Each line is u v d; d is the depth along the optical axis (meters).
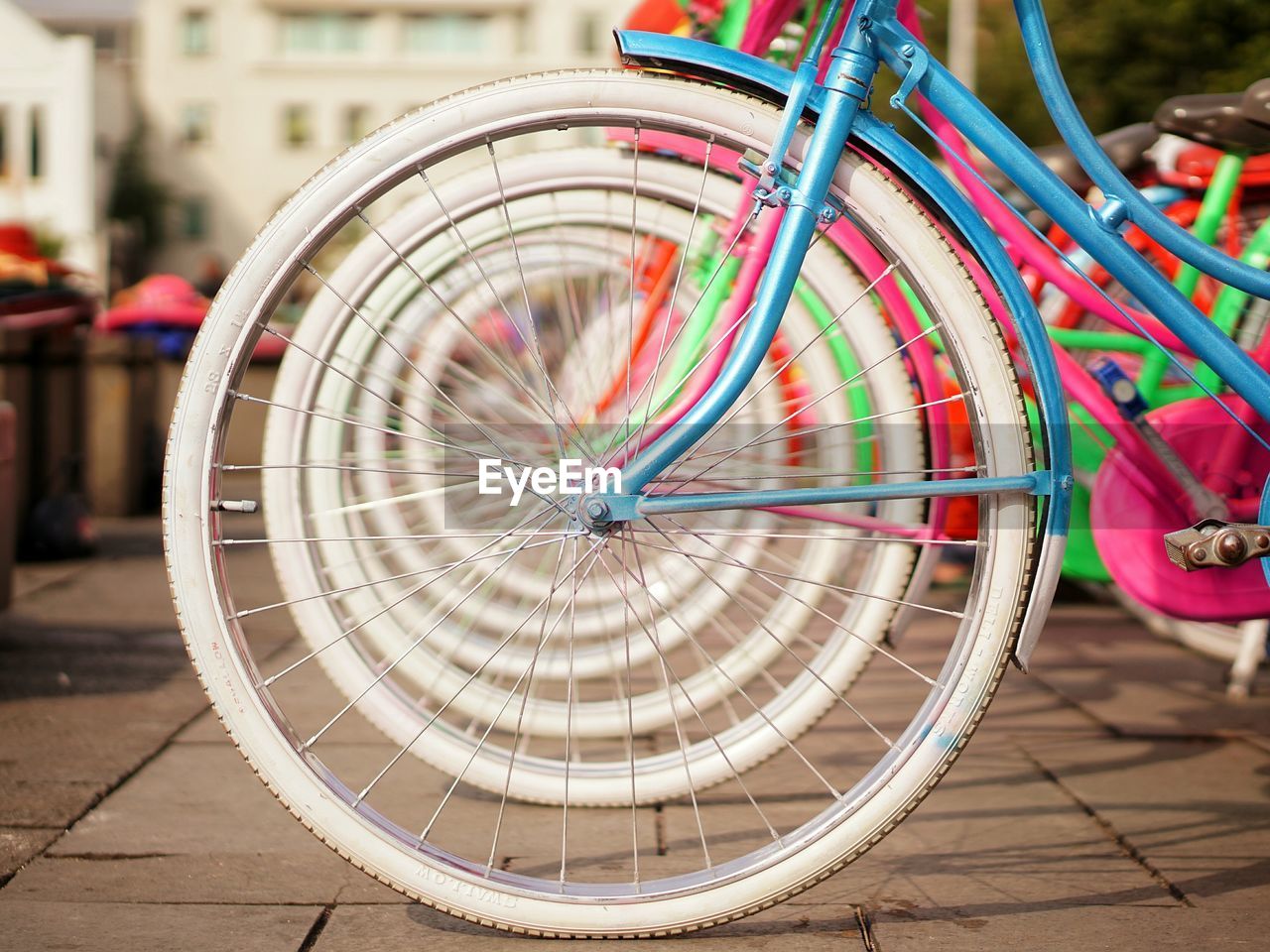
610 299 2.53
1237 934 1.92
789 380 2.61
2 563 4.04
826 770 2.71
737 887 1.86
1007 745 2.94
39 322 5.38
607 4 46.62
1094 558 2.83
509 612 2.70
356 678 2.34
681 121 1.83
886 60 1.83
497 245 2.56
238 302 1.84
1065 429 1.79
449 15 46.88
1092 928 1.94
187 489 1.85
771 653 2.58
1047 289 2.91
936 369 2.32
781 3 2.13
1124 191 1.88
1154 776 2.69
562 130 1.87
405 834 1.89
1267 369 2.31
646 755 2.67
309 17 47.09
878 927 1.95
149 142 47.00
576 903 1.86
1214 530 1.92
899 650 3.79
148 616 4.32
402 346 2.58
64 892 2.06
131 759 2.75
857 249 2.21
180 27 47.00
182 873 2.14
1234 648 3.35
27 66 39.88
